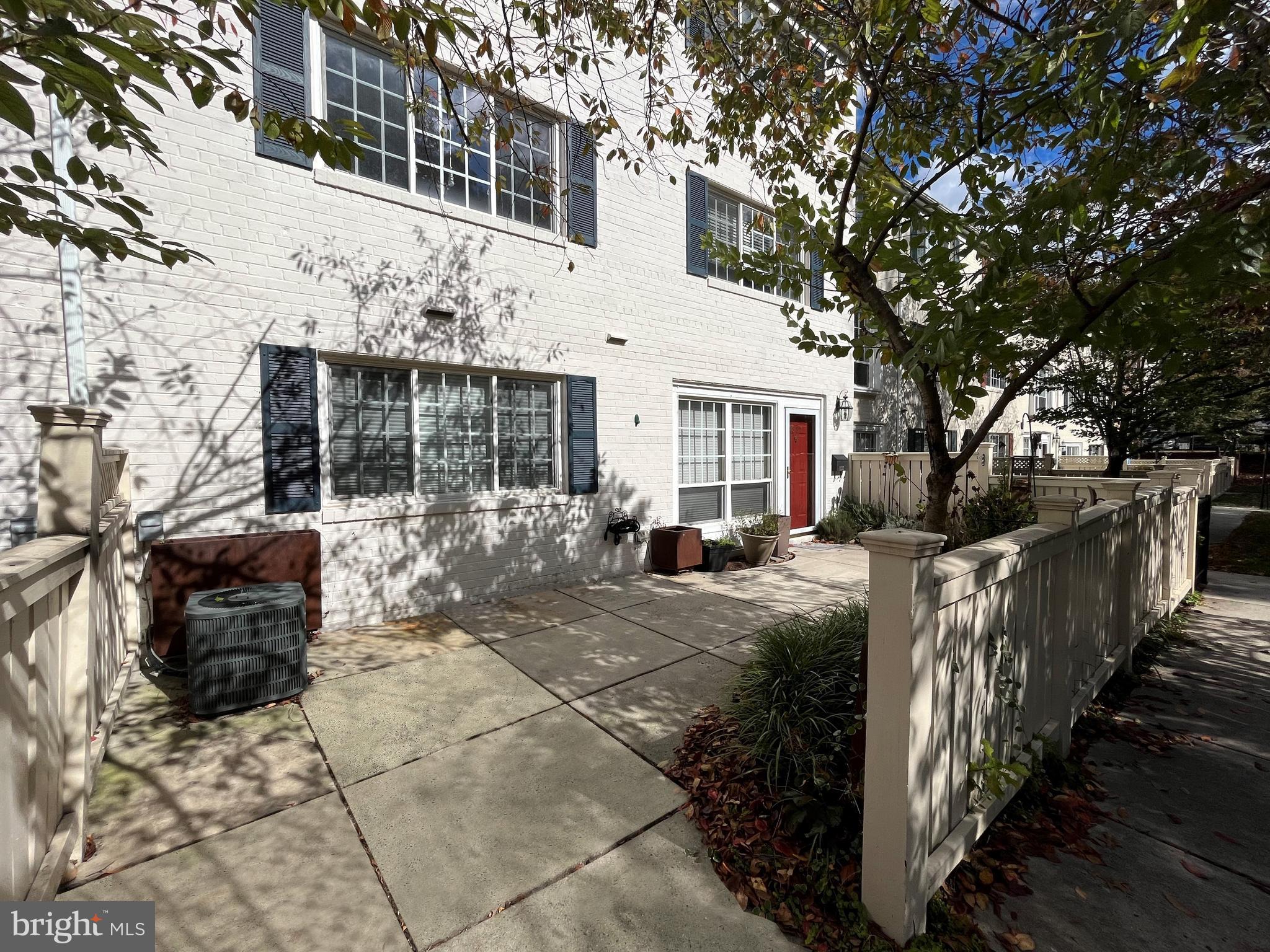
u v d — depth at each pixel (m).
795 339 3.51
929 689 1.91
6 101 1.35
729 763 2.78
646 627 4.99
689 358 7.59
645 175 6.95
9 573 1.53
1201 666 4.22
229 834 2.39
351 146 2.21
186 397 4.14
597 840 2.38
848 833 2.25
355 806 2.58
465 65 3.28
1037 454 21.62
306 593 4.57
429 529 5.37
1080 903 2.07
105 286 3.86
